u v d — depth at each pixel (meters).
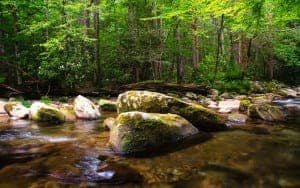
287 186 4.91
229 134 8.61
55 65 18.53
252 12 14.91
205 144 7.52
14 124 10.53
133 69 25.44
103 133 8.98
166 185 5.00
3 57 19.39
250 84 22.97
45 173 5.66
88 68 21.06
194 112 9.11
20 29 21.03
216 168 5.77
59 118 10.95
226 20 27.06
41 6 20.69
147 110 9.22
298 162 6.08
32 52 20.56
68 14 22.02
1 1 18.92
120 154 6.82
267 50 32.34
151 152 6.90
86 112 11.69
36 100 16.97
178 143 7.62
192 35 27.25
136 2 24.25
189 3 21.56
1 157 6.71
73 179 5.34
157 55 23.55
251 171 5.60
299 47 33.53
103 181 5.23
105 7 22.45
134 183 5.12
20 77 19.84
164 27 26.03
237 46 35.84
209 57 27.08
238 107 13.88
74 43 20.22
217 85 21.67
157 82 19.70
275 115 10.99
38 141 8.10
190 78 25.72
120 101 9.74
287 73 36.38
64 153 6.96
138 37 23.52
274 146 7.30
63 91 18.47
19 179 5.36
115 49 23.80
